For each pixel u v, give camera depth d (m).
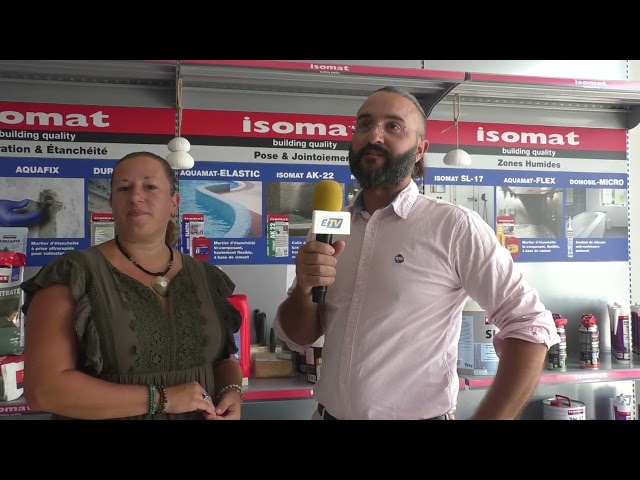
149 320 1.32
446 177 2.65
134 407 1.23
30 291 1.30
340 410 1.39
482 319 2.25
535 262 2.72
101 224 2.30
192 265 1.51
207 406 1.32
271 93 2.45
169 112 2.37
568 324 2.72
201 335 1.39
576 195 2.77
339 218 1.25
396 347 1.33
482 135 2.68
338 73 2.05
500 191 2.70
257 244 2.45
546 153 2.74
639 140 2.80
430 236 1.35
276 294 2.46
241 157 2.44
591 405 2.75
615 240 2.79
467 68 2.63
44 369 1.20
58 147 2.27
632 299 2.79
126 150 2.32
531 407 2.71
